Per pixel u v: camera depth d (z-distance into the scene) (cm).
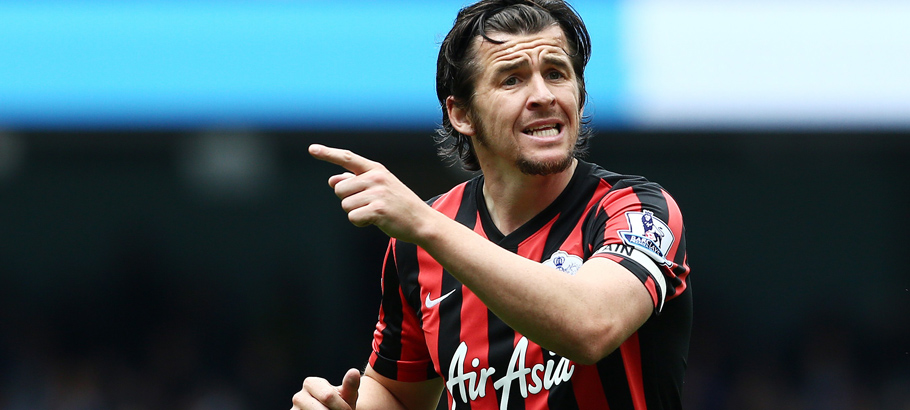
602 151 3412
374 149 3195
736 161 3444
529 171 749
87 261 3512
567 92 755
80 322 3475
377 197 587
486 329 766
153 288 3497
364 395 905
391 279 870
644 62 2284
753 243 3453
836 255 3441
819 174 3444
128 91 2269
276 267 3516
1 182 3475
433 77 2289
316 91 2289
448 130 907
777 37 2305
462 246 589
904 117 2291
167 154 3516
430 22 2297
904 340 3381
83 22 2264
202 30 2291
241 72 2288
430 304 812
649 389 727
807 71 2302
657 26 2291
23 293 3475
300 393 799
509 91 756
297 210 3528
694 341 3409
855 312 3422
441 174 3222
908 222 3425
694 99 2286
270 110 2298
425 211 598
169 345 3453
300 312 3488
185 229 3538
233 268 3525
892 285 3425
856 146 3281
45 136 2873
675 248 706
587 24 2278
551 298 585
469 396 777
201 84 2283
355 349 3466
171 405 3381
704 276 3450
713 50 2297
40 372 3400
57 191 3509
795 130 2375
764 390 3309
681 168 3444
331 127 2334
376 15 2297
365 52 2297
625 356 717
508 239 786
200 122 2328
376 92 2294
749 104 2291
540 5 805
